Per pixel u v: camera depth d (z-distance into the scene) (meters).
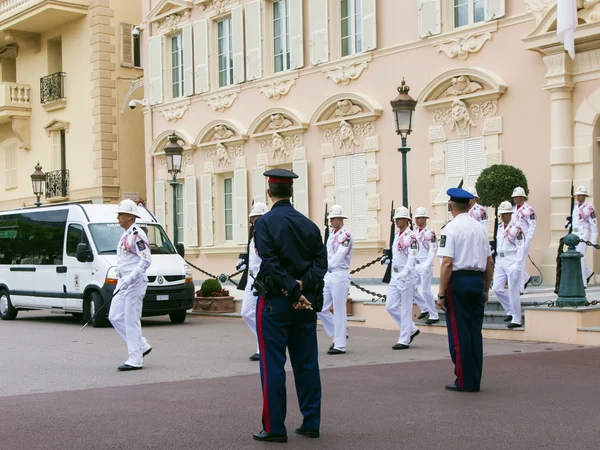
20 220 20.36
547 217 18.66
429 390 8.95
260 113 25.70
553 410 7.77
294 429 7.36
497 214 16.42
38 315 22.22
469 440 6.75
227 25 27.41
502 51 19.55
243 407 8.31
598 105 17.78
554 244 18.36
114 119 31.81
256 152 26.16
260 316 7.04
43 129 34.72
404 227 12.87
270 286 6.94
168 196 29.75
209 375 10.57
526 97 19.06
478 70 19.80
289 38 25.02
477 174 20.11
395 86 22.00
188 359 12.16
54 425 7.63
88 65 32.06
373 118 22.45
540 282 18.17
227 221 27.80
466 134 20.30
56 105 33.69
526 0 18.97
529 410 7.80
